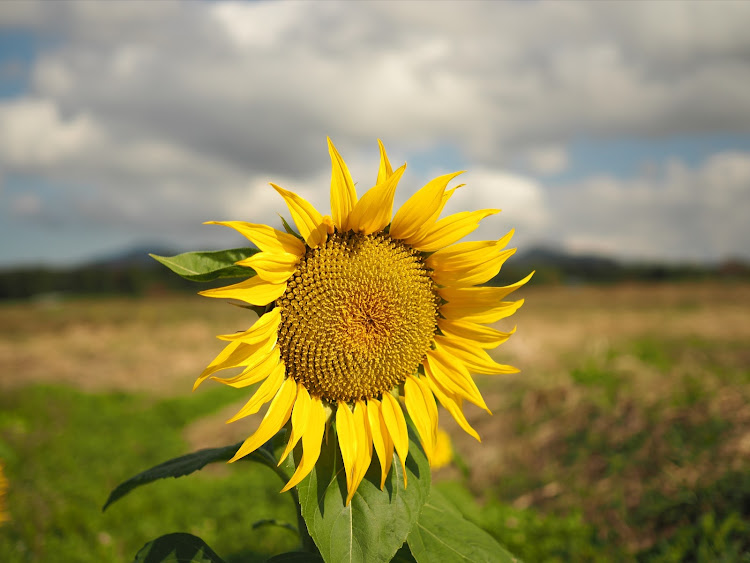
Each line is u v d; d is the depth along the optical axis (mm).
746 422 5184
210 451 2197
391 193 1952
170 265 1774
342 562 1777
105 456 8680
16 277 57125
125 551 5156
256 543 5078
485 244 2082
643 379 7074
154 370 18156
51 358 20062
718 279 50875
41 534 5230
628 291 45031
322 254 1994
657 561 3871
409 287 2064
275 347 1943
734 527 3859
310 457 1848
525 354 11578
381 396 2080
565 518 4812
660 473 4914
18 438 8867
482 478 6156
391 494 1909
